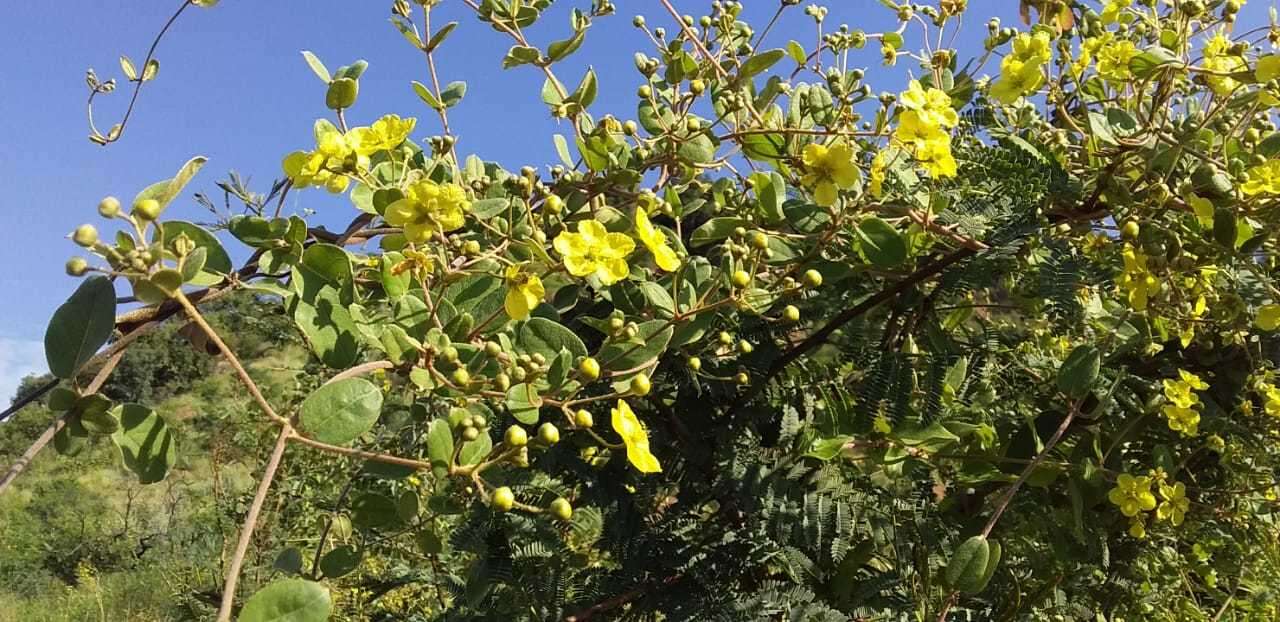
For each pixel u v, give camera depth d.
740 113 0.62
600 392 0.58
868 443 0.60
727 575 0.61
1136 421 0.66
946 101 0.54
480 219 0.47
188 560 1.87
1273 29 0.62
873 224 0.54
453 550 0.63
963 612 0.64
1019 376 0.78
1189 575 0.93
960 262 0.56
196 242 0.38
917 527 0.65
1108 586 0.78
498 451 0.39
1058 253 0.54
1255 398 0.75
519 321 0.46
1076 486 0.66
